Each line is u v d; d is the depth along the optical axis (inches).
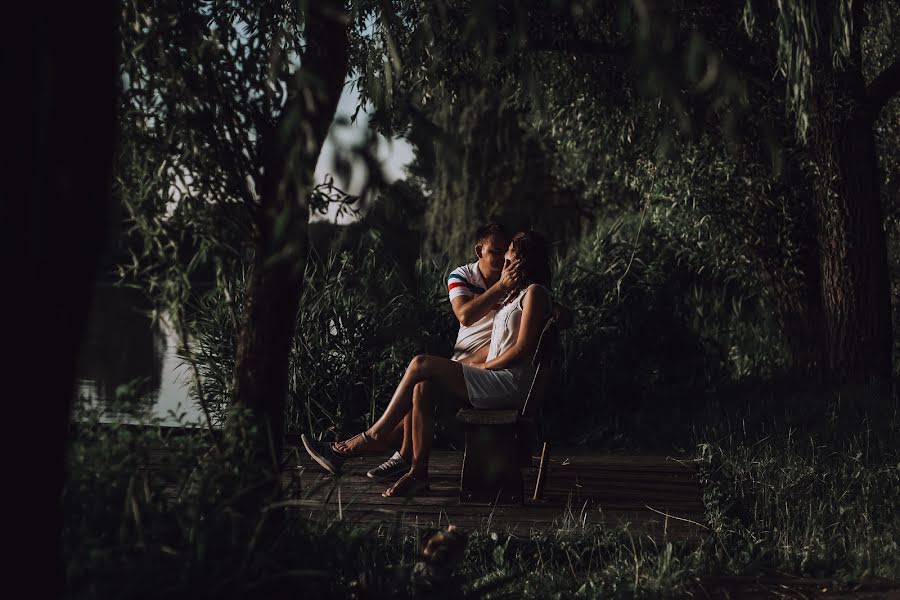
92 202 72.4
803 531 171.0
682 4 250.1
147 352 656.4
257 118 117.8
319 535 125.8
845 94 296.4
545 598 139.6
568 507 180.2
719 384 318.7
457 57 219.9
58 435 72.6
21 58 65.8
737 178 339.6
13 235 66.6
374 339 256.7
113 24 74.2
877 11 325.7
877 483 189.2
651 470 225.9
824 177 307.3
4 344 67.4
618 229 346.3
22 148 66.4
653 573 147.3
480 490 188.4
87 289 73.6
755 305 411.8
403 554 144.9
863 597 139.4
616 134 345.7
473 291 211.8
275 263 118.0
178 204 118.3
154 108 118.0
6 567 69.7
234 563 101.1
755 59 288.4
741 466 208.7
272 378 121.5
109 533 100.1
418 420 192.9
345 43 117.0
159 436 109.3
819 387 298.4
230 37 118.9
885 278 306.5
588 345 295.0
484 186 618.2
